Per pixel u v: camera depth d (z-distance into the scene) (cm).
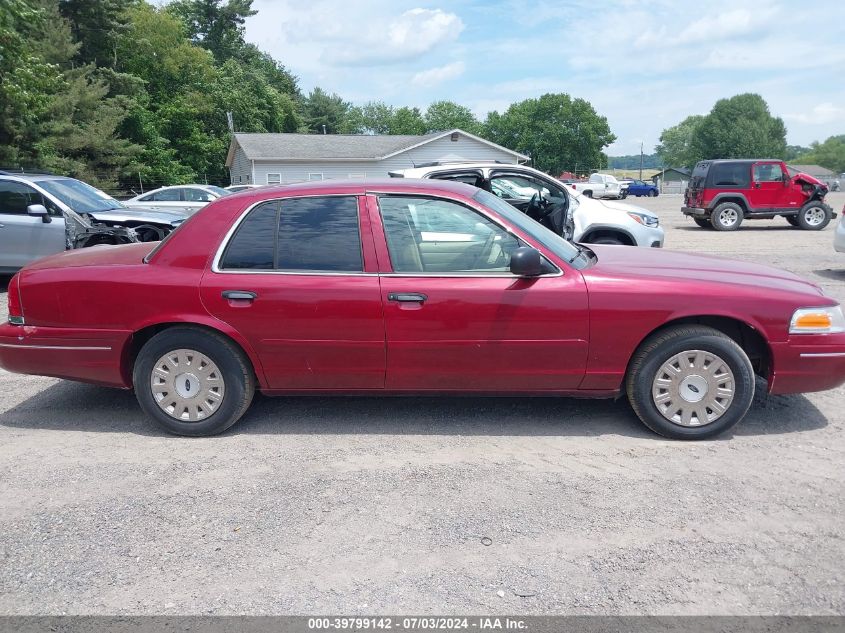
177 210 1363
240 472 386
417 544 311
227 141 4516
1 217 992
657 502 346
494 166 848
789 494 353
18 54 1717
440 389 431
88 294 429
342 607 268
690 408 418
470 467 390
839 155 13438
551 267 416
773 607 265
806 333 413
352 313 413
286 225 426
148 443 430
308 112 7800
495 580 284
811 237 1683
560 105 7612
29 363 443
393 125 9088
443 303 411
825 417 464
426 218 425
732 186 1898
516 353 416
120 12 3509
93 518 337
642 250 513
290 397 512
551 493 358
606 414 470
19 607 270
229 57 6009
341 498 354
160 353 428
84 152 2947
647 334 414
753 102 9650
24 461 404
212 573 291
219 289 418
